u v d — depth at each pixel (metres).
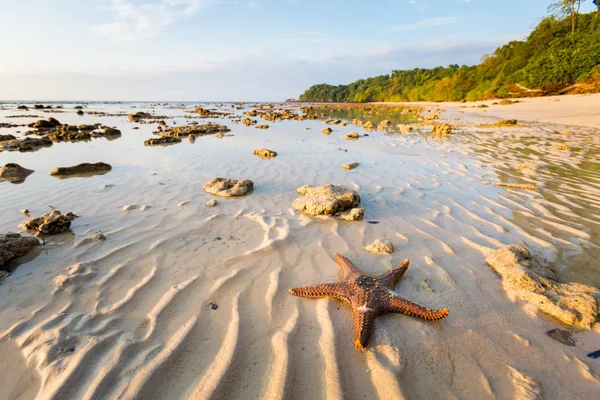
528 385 0.31
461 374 0.32
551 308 0.40
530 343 0.36
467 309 0.41
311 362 0.33
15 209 0.74
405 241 0.60
